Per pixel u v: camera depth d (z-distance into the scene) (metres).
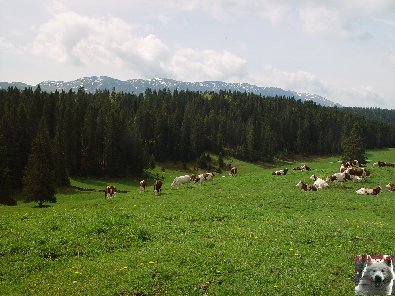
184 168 137.25
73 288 13.53
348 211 28.05
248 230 20.53
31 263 16.09
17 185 85.31
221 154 144.25
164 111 161.25
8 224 21.22
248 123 174.00
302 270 14.81
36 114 120.88
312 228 20.58
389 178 44.78
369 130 188.75
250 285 13.47
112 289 13.24
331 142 178.88
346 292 13.17
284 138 179.62
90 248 17.89
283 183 41.44
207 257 15.76
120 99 192.38
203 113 185.38
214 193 35.28
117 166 107.44
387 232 20.61
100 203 34.25
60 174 88.88
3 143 76.56
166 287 13.35
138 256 16.31
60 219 22.23
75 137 106.12
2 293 13.45
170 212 25.73
